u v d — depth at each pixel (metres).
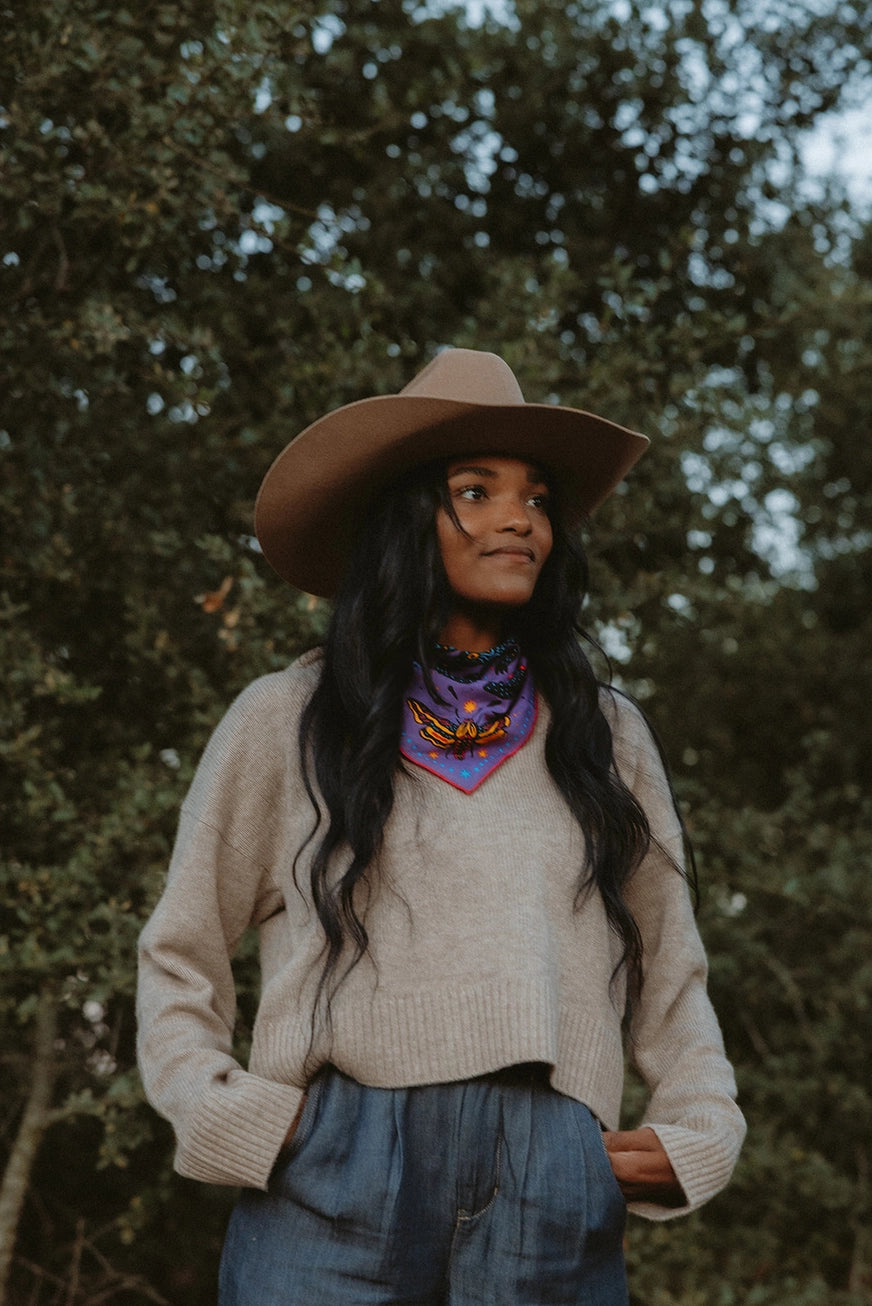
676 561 4.44
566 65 4.10
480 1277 1.47
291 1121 1.51
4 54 2.89
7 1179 3.40
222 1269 1.59
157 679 3.54
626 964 1.78
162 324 3.24
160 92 3.17
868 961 4.61
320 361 3.53
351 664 1.73
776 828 4.64
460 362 1.88
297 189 4.02
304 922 1.63
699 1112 1.64
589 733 1.77
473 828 1.61
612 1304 1.53
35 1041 3.58
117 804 3.17
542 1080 1.55
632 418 3.72
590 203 4.36
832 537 6.06
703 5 4.05
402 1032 1.53
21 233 3.14
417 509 1.78
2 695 3.12
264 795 1.72
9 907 3.21
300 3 3.05
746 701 5.83
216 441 3.44
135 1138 3.18
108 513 3.41
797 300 4.27
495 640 1.81
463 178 4.21
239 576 3.32
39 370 3.21
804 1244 4.57
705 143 4.23
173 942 1.68
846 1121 4.64
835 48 4.15
